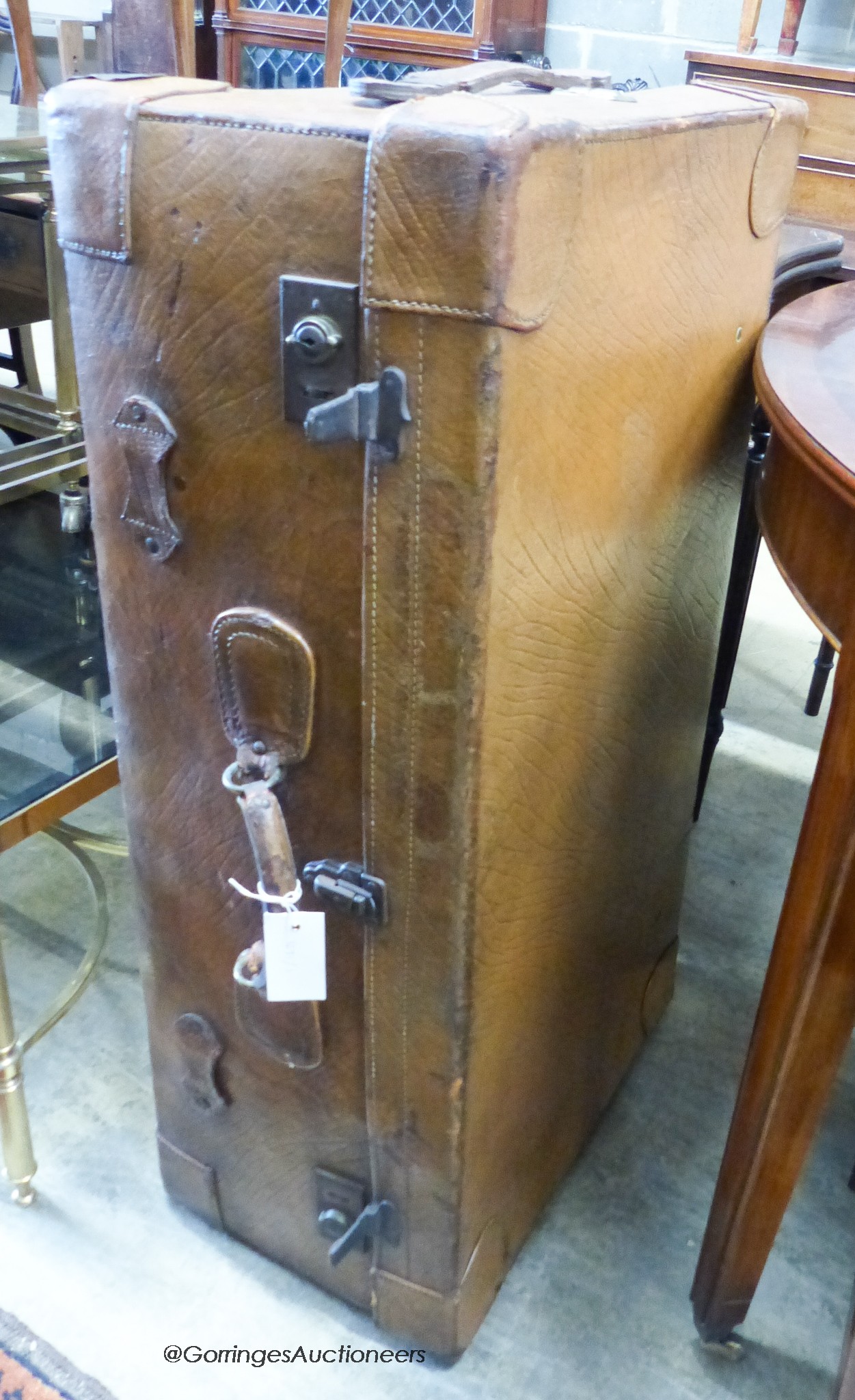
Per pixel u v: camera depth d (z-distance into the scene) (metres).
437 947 0.72
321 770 0.71
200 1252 1.01
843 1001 0.73
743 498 1.33
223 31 3.17
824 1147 1.15
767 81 1.73
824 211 1.72
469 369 0.54
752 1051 0.81
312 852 0.75
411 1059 0.77
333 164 0.54
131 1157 1.09
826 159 1.69
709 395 0.84
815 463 0.63
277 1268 1.00
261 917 0.80
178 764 0.78
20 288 1.16
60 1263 0.99
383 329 0.55
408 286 0.54
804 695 2.02
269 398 0.61
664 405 0.76
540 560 0.65
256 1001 0.82
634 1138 1.15
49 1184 1.06
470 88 0.67
